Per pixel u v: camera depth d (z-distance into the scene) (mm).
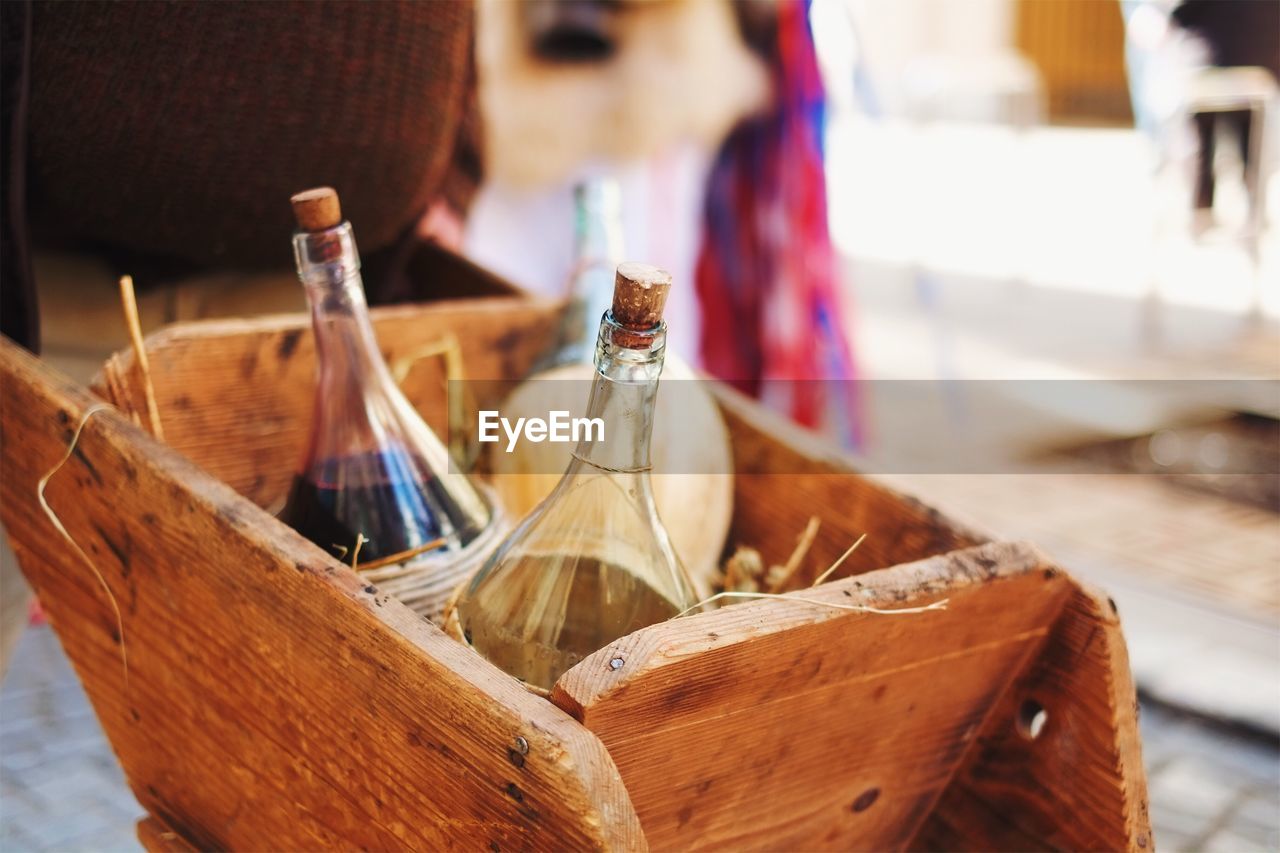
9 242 1138
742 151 2412
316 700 912
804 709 910
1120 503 2979
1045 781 1009
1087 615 977
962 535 1054
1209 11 4469
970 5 5316
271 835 989
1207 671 2018
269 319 1211
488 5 2197
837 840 1004
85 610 1065
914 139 5605
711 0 2312
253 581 926
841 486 1139
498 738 817
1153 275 4535
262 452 1205
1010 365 4008
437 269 1471
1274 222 5477
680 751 865
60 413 1018
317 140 1199
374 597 883
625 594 931
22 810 1570
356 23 1164
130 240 1246
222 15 1126
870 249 5293
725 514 1186
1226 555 2639
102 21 1107
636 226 2391
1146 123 4703
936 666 962
